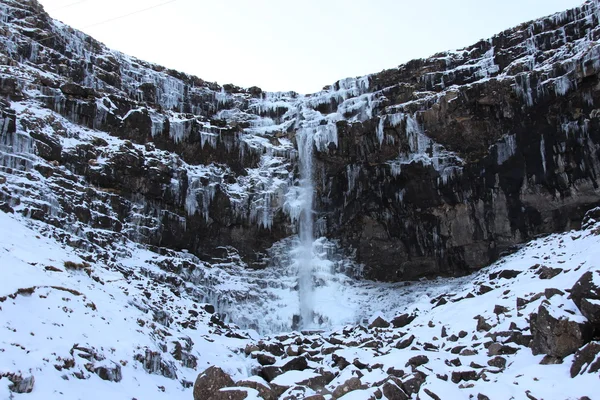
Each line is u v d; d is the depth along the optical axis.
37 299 11.76
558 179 25.80
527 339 11.16
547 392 8.33
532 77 26.03
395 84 34.06
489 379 9.74
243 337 21.64
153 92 34.22
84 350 10.56
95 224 23.69
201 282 26.36
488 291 17.89
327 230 30.92
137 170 26.75
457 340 13.71
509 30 32.09
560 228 25.86
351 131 29.66
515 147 26.89
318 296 28.30
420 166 28.34
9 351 9.13
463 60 33.06
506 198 27.17
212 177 30.22
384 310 26.02
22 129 23.09
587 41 26.88
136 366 11.89
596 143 24.84
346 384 10.24
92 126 27.56
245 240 30.64
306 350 15.91
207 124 32.06
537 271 17.17
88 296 14.09
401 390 9.66
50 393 8.75
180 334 16.66
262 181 31.39
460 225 28.34
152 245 26.53
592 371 8.31
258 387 10.48
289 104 36.78
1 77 24.91
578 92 24.97
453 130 28.06
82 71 30.80
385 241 30.34
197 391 10.69
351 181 30.39
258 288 28.72
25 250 15.09
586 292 9.89
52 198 21.69
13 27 29.39
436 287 27.20
